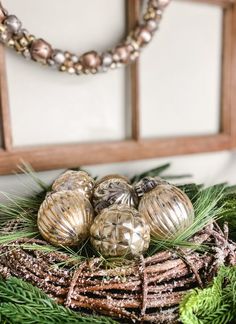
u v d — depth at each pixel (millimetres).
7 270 514
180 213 510
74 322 442
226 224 583
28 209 603
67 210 500
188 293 464
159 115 897
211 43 945
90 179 590
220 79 971
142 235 478
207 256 512
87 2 781
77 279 464
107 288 460
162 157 893
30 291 468
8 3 705
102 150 813
